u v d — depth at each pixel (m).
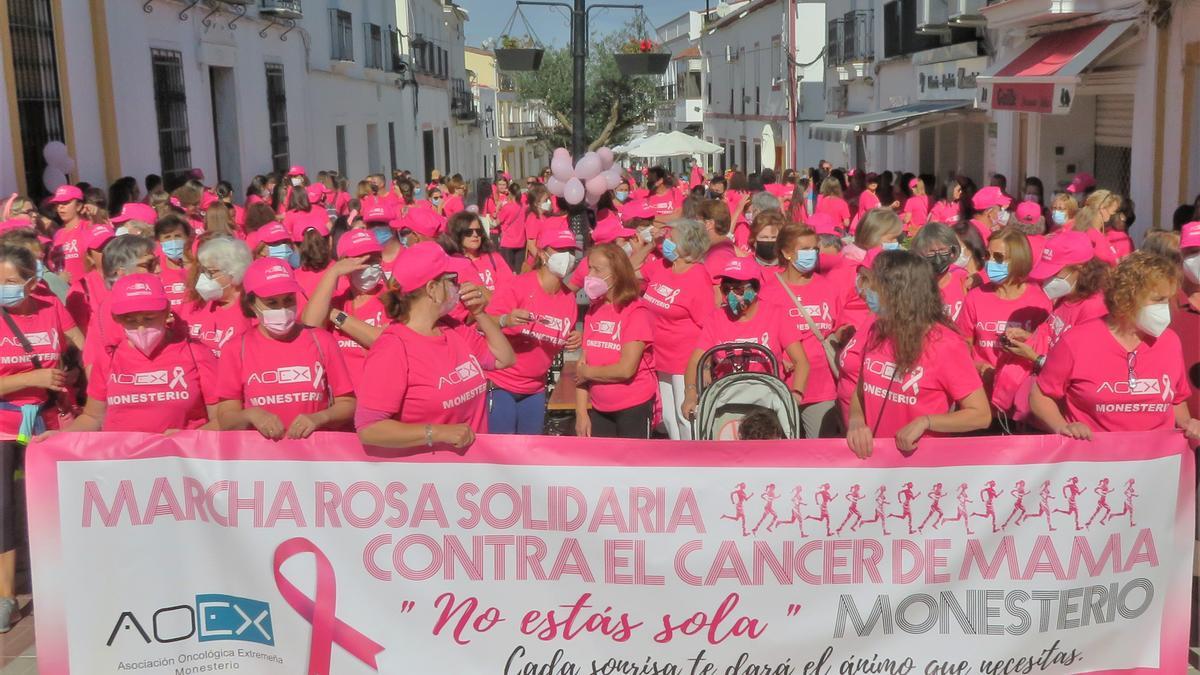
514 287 6.67
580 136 14.66
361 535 4.61
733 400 5.45
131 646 4.69
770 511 4.56
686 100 65.56
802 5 36.88
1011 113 19.27
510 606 4.62
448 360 4.80
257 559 4.64
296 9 22.11
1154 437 4.59
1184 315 5.62
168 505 4.64
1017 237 6.15
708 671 4.64
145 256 5.89
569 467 4.54
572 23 14.60
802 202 15.93
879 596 4.60
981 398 4.68
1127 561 4.65
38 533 4.63
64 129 13.59
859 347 5.33
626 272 6.31
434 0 43.72
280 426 4.59
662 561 4.58
